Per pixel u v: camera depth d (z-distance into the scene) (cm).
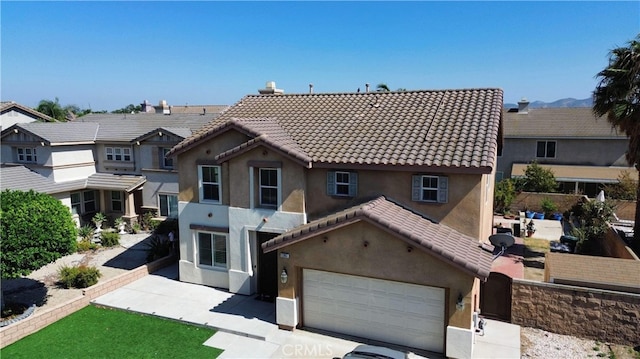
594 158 3988
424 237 1432
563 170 3953
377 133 1850
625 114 2144
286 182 1817
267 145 1783
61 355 1475
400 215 1569
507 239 1554
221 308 1822
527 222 3209
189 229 2077
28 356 1470
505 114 4525
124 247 2830
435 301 1474
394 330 1545
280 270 1641
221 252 2041
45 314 1680
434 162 1567
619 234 2445
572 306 1547
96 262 2523
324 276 1622
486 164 1498
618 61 2133
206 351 1504
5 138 3272
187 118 3750
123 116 4003
